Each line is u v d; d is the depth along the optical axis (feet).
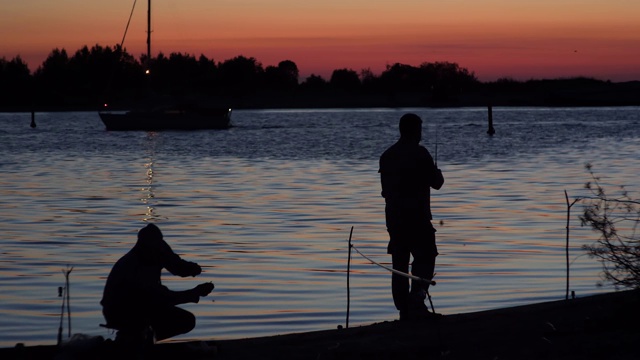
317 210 90.48
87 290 51.24
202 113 335.06
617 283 35.94
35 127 370.94
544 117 516.73
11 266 59.16
